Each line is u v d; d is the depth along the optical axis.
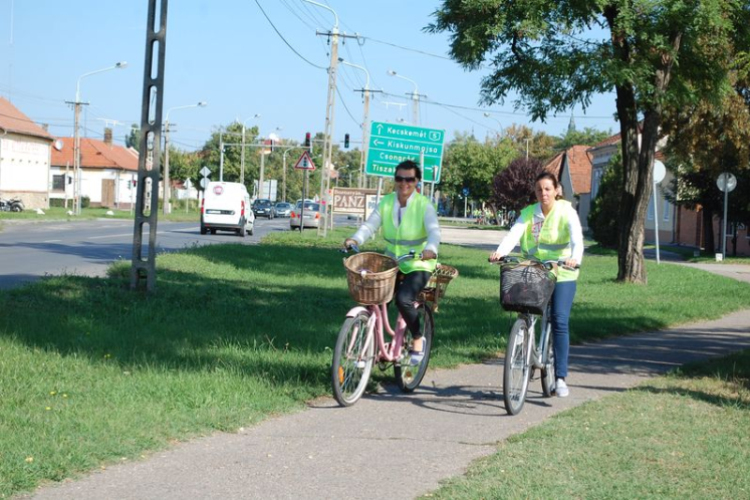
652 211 62.66
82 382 7.40
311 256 26.25
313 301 14.59
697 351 11.63
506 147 97.25
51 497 4.73
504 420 7.07
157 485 5.03
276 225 65.56
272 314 12.57
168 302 12.83
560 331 7.99
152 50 13.12
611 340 12.69
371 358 7.66
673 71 22.14
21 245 27.58
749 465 5.57
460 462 5.68
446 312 14.35
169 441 6.00
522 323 7.39
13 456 5.20
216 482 5.13
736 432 6.50
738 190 39.09
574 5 19.58
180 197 102.88
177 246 30.73
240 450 5.86
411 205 7.76
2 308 11.06
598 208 46.78
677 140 32.16
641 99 21.00
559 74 20.58
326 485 5.12
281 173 141.00
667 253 45.59
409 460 5.71
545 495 4.84
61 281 14.15
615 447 5.99
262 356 9.14
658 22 19.73
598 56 20.22
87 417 6.23
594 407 7.48
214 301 13.41
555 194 7.83
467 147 96.56
